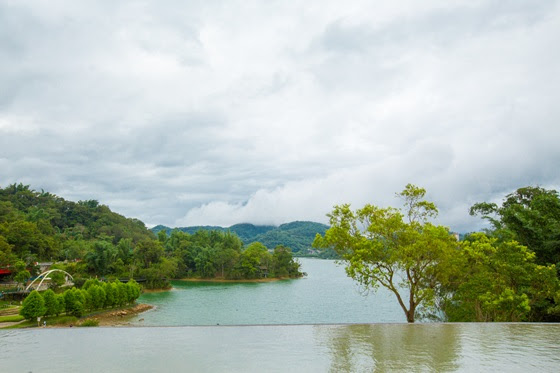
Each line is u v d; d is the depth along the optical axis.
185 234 198.75
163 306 90.56
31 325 54.72
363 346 10.09
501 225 43.56
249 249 171.50
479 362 8.59
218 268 167.62
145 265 134.50
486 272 27.50
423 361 8.64
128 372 7.76
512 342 10.64
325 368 8.06
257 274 167.88
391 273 28.50
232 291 123.81
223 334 11.55
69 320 60.22
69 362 8.54
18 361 8.57
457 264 28.27
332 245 30.30
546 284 26.20
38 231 132.38
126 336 11.21
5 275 97.56
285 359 8.73
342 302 92.50
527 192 45.91
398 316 73.06
